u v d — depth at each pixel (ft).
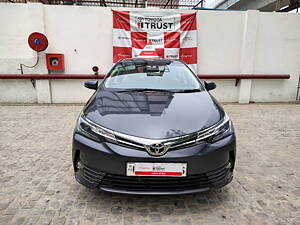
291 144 11.41
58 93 19.19
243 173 8.52
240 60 19.95
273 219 6.09
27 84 18.85
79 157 6.33
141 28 18.25
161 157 5.62
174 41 18.57
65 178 7.95
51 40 18.02
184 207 6.54
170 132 5.84
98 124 6.15
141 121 6.15
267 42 19.83
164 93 8.12
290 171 8.71
